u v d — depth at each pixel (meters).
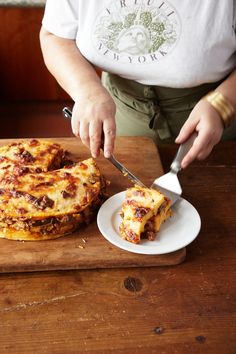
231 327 0.66
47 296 0.70
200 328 0.66
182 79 1.02
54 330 0.65
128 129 1.21
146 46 0.99
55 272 0.75
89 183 0.85
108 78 1.16
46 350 0.62
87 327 0.66
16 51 1.74
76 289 0.72
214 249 0.80
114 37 0.99
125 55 1.01
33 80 1.83
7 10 1.63
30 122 1.90
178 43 0.97
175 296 0.71
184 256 0.77
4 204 0.79
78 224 0.81
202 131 0.88
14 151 0.93
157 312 0.68
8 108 1.90
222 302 0.70
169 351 0.63
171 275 0.75
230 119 0.93
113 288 0.72
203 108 0.91
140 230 0.76
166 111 1.13
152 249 0.75
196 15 0.94
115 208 0.84
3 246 0.77
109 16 0.97
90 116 0.88
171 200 0.85
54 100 1.89
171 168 0.91
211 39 0.96
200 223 0.81
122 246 0.76
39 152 0.93
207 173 1.00
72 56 1.02
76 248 0.78
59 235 0.80
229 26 0.95
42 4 1.59
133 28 0.97
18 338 0.64
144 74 1.03
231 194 0.94
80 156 1.01
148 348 0.63
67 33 1.05
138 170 0.98
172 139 1.18
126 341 0.64
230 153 1.07
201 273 0.75
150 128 1.16
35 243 0.78
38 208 0.79
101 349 0.63
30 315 0.67
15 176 0.85
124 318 0.67
